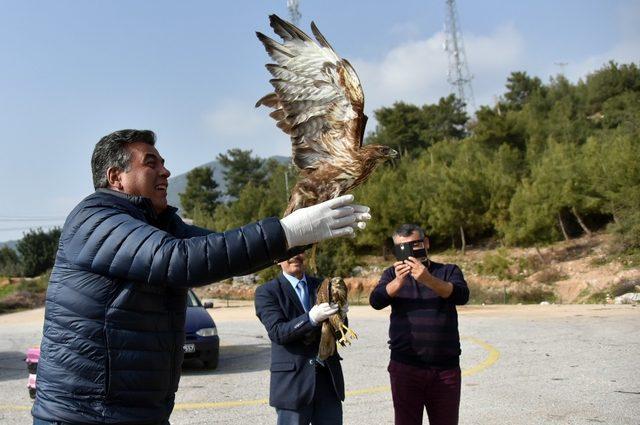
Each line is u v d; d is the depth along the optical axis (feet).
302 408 16.33
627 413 24.91
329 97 14.14
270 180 301.02
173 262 8.64
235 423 25.79
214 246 8.70
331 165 14.24
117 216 9.41
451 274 18.40
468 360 40.09
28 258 247.29
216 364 41.57
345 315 16.42
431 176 171.42
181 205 317.42
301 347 16.52
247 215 202.69
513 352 42.47
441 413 17.81
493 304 110.52
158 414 9.84
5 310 141.69
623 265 115.34
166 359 9.93
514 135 197.26
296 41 13.88
